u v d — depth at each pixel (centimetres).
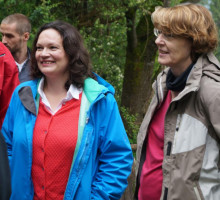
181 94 201
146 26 827
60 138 197
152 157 228
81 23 742
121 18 766
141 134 236
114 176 205
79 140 198
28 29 360
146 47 829
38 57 210
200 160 196
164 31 208
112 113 209
